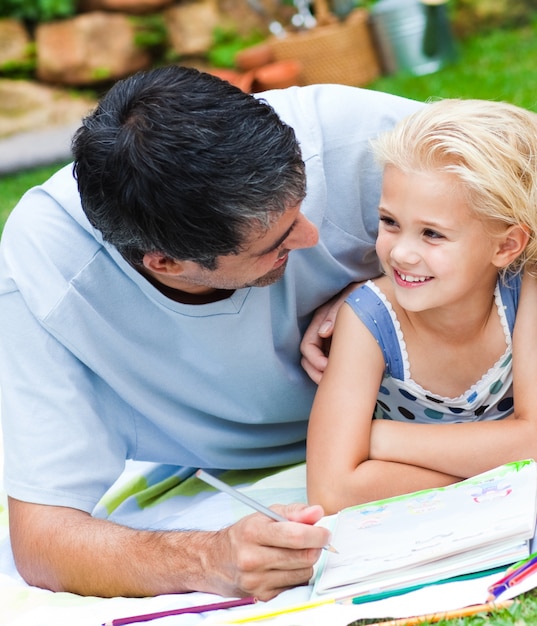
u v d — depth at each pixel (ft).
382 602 5.89
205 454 8.17
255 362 7.62
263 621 5.93
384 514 6.65
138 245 6.42
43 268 7.13
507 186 6.82
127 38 25.44
